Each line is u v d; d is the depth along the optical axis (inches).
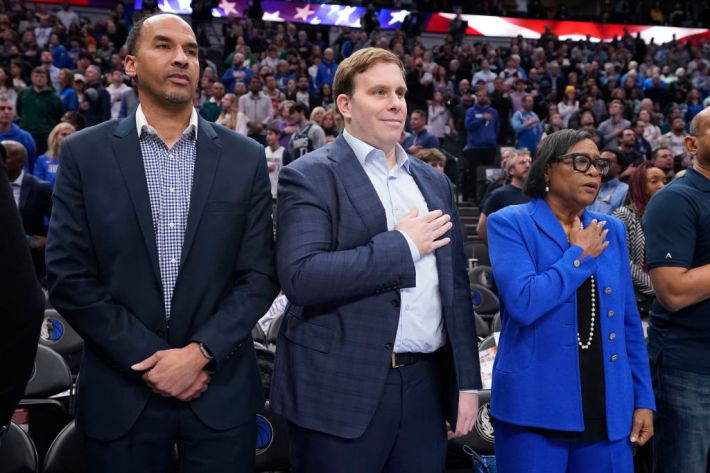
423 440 73.4
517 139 410.0
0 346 48.5
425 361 74.6
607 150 199.8
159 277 72.4
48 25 539.2
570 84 571.8
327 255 68.3
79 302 70.4
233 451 73.5
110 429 70.5
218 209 74.4
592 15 866.1
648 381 79.7
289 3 691.4
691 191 87.7
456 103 471.2
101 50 518.0
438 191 79.0
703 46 744.3
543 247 77.9
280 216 73.4
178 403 72.1
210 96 412.5
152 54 73.8
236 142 78.4
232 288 76.4
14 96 388.8
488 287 188.1
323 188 72.2
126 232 71.9
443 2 740.7
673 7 870.4
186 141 76.3
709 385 88.0
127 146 73.9
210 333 70.9
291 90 452.4
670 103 548.7
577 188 76.7
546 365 75.6
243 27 595.5
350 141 75.3
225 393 73.5
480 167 377.7
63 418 104.8
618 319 77.7
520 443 76.5
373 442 70.9
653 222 88.6
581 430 74.5
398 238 68.7
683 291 85.2
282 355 74.1
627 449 77.4
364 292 68.6
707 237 87.1
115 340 69.3
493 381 79.7
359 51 75.2
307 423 69.6
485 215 190.5
